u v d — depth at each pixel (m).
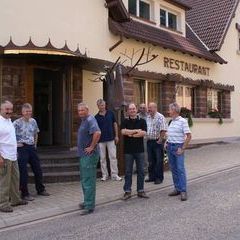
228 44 23.84
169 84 18.64
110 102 13.12
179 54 19.42
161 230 7.34
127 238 6.98
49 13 13.37
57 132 14.30
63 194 10.35
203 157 16.81
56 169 12.01
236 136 24.77
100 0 14.83
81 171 8.87
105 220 8.16
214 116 22.41
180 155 9.88
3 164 8.76
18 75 12.95
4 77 12.70
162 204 9.34
